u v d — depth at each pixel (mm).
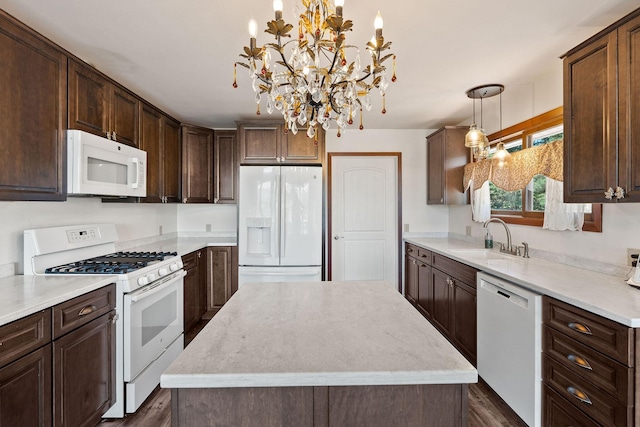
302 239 3520
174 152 3439
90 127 2119
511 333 1946
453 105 3223
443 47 2064
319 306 1469
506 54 2166
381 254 4352
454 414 947
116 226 3006
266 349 1036
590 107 1680
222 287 3750
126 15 1716
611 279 1867
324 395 933
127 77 2527
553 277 1921
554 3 1625
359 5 1633
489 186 3406
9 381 1332
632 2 1611
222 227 4230
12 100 1589
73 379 1672
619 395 1313
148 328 2236
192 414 924
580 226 2146
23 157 1649
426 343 1084
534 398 1749
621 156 1517
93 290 1811
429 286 3412
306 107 1606
